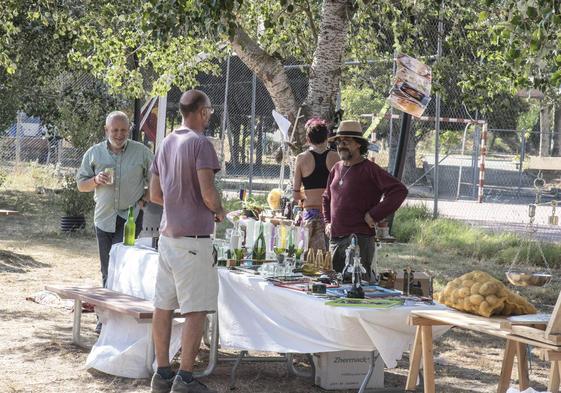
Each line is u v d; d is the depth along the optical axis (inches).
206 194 239.6
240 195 343.9
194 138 243.0
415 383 225.5
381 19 456.4
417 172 1363.2
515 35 261.9
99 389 260.5
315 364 270.5
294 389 267.0
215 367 281.9
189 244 240.8
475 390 276.7
